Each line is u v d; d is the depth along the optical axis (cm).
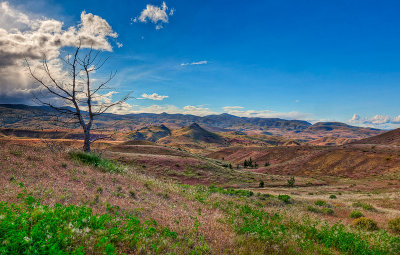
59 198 762
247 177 7188
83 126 1809
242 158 16800
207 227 777
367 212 2169
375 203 3106
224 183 6169
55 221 473
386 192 4900
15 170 995
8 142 1467
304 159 11312
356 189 5722
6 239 353
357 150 10600
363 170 8662
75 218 541
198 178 6072
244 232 788
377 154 9556
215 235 704
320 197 4125
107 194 985
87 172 1305
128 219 656
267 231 772
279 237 760
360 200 3466
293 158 12519
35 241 384
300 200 2719
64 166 1286
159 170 5966
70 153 1608
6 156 1137
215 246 604
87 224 531
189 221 825
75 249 396
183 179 5800
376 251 770
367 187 5856
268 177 7781
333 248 822
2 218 433
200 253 520
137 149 8294
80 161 1538
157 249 485
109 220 594
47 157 1348
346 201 3312
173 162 6656
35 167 1111
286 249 689
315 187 6425
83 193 902
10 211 489
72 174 1178
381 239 930
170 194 1386
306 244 746
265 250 653
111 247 396
